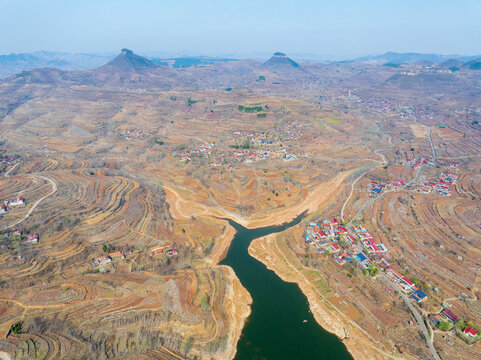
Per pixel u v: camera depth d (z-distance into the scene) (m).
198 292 141.25
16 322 118.94
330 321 130.25
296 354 116.50
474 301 134.50
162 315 126.44
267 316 133.00
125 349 112.50
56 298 131.12
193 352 115.19
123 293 136.12
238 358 114.81
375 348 117.88
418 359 113.00
